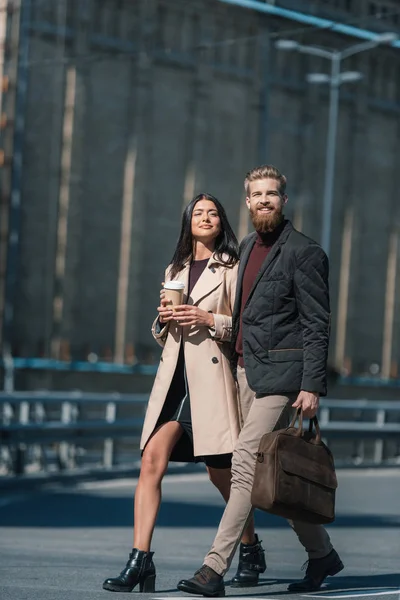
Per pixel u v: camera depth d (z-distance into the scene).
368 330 75.75
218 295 9.15
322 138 73.25
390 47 75.12
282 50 71.12
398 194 77.62
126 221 63.31
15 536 15.42
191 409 8.95
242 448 8.70
